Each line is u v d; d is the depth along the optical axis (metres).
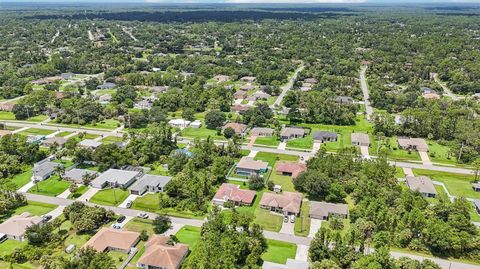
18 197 124.50
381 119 193.75
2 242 105.38
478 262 100.81
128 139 176.25
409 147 172.50
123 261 97.75
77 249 100.69
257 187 135.88
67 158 158.62
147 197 129.88
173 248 98.06
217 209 113.94
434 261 100.00
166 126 181.25
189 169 140.50
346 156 148.75
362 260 91.12
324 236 100.75
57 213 119.69
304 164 151.12
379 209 112.75
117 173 141.38
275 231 112.12
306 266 94.88
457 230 107.56
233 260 92.12
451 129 182.75
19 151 153.88
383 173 134.50
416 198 121.06
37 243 103.44
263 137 184.12
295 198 124.88
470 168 155.50
